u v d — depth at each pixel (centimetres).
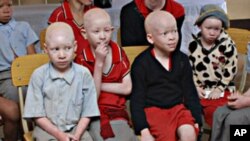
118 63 169
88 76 158
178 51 175
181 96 169
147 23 171
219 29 191
